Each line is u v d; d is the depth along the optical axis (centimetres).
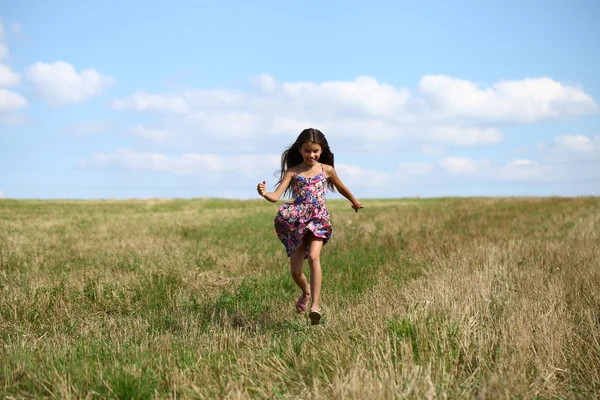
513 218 1916
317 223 602
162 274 855
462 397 366
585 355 461
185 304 705
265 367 434
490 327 522
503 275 752
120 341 538
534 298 634
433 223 1720
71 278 828
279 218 605
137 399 395
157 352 495
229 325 620
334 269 916
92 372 428
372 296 687
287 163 633
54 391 402
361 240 1266
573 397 381
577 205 2641
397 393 356
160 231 1598
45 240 1318
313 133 606
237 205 3369
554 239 1210
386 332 482
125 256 1077
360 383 365
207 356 482
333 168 637
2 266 952
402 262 970
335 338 518
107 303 707
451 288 650
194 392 393
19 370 439
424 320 496
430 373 395
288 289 802
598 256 905
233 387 390
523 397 366
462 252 1003
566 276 755
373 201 3856
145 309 690
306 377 417
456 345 459
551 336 475
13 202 3266
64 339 540
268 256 1094
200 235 1509
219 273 931
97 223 1902
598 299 621
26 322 614
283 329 599
